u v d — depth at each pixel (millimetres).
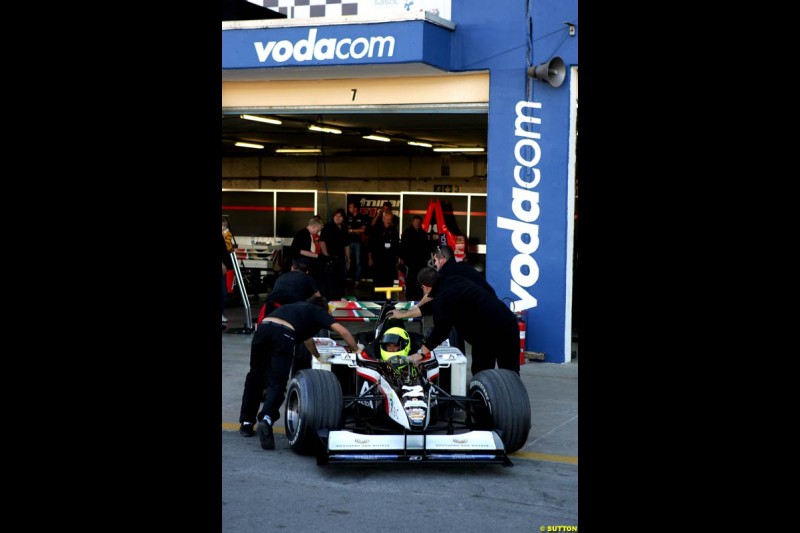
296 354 8234
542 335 10562
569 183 10375
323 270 13695
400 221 20344
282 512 4918
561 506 5090
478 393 6246
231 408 7922
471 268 7547
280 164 23125
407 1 11305
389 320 6586
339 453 5586
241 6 11969
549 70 10125
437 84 11195
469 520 4809
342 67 10844
